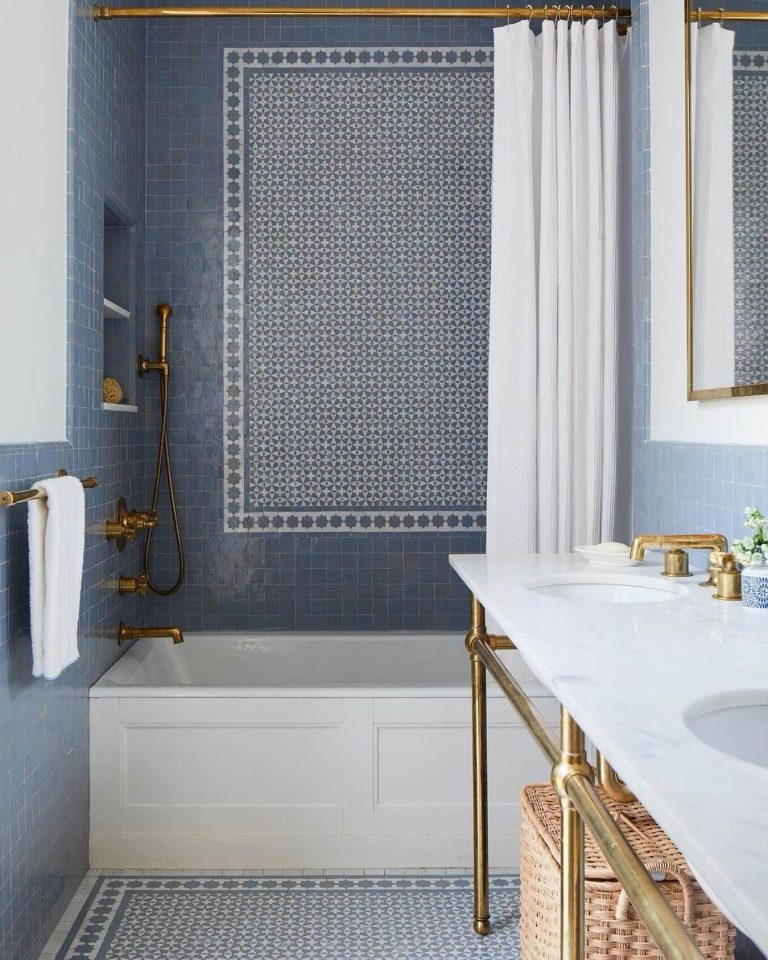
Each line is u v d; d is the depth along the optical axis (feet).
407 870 9.06
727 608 5.24
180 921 8.01
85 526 9.01
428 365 12.10
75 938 7.71
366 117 12.01
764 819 2.30
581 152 9.78
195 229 12.00
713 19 7.11
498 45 9.81
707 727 3.37
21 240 7.11
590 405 9.79
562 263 9.70
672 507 8.05
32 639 6.77
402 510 12.17
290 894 8.55
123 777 9.13
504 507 9.81
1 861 6.59
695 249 7.51
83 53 8.79
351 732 9.12
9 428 6.84
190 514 12.12
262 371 12.09
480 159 12.02
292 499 12.16
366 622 12.20
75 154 8.41
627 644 4.29
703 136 7.31
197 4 11.91
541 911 6.06
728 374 6.81
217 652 11.81
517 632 4.56
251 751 9.13
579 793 4.05
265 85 12.00
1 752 6.64
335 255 12.05
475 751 7.94
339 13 9.61
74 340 8.40
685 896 5.10
